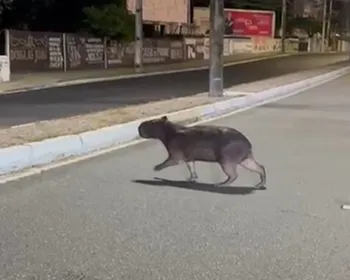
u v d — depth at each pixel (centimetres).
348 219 587
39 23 3569
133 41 3547
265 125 1260
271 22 6394
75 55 3078
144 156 886
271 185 715
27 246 499
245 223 568
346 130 1207
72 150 888
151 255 485
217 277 447
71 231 536
